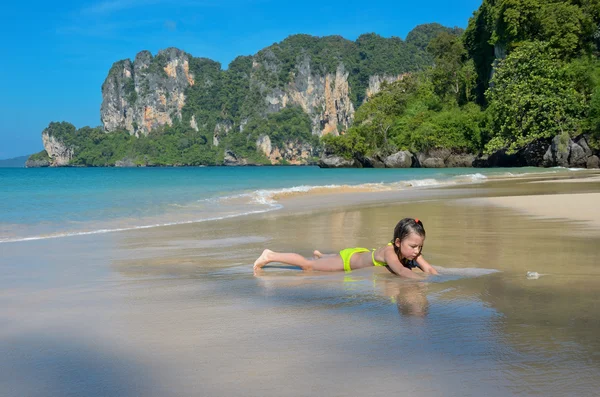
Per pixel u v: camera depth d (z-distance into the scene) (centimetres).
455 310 313
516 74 6116
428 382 206
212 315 318
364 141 8994
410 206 1264
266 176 5366
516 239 660
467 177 3219
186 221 1033
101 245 704
